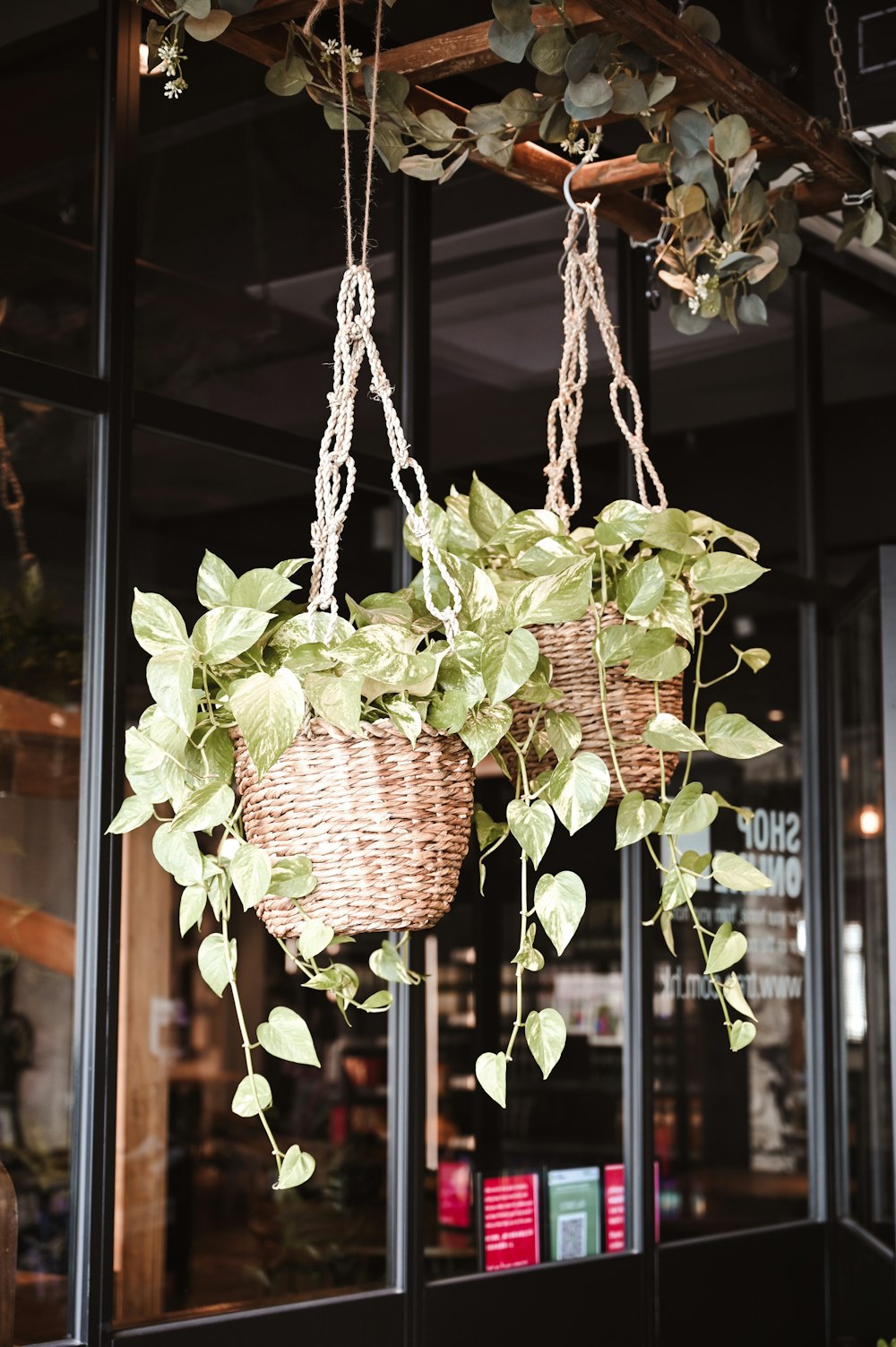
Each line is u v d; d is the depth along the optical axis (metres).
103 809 2.43
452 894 1.45
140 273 2.86
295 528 3.12
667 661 1.60
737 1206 3.61
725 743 1.68
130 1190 3.37
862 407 4.24
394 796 1.38
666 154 2.04
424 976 1.73
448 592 1.49
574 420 1.93
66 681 2.54
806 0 3.27
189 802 1.42
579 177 2.18
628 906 3.42
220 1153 3.47
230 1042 3.54
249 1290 3.08
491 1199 3.12
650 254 2.32
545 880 1.56
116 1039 2.39
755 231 2.24
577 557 1.56
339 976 1.60
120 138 2.56
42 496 2.53
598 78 1.80
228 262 2.98
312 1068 3.46
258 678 1.34
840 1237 3.81
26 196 2.61
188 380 2.90
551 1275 3.08
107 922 2.40
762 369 3.97
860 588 3.81
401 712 1.36
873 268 4.16
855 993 3.87
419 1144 2.89
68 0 2.60
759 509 3.93
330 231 3.12
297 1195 3.33
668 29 1.74
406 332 3.10
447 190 3.23
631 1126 3.34
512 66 3.22
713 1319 3.42
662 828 1.64
